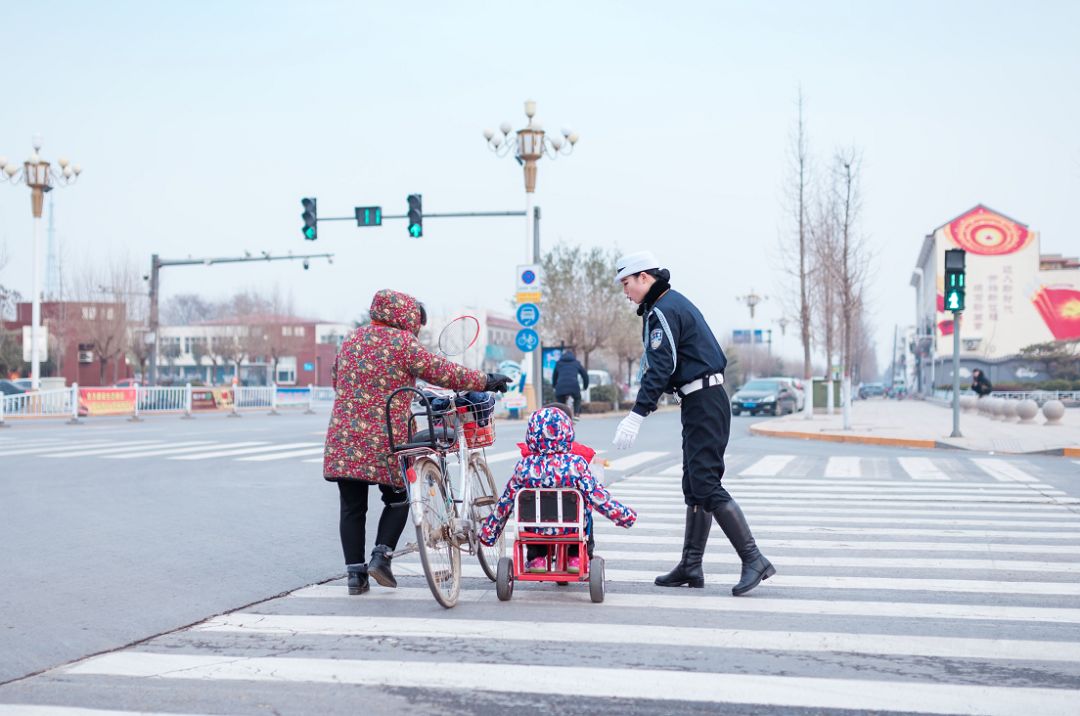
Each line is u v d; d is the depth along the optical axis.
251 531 7.37
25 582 5.48
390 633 4.34
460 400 5.32
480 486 5.68
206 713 3.27
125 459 13.53
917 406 49.41
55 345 51.44
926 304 85.75
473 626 4.46
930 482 11.40
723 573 5.82
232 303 94.44
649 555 6.46
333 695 3.45
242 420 27.80
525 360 29.97
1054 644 4.13
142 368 55.25
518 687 3.54
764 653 3.99
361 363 5.05
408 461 4.77
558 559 5.16
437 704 3.36
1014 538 7.19
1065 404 42.66
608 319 41.00
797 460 14.53
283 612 4.77
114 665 3.84
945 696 3.43
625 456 15.19
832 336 36.66
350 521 5.23
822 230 33.12
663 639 4.21
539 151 22.25
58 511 8.41
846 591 5.27
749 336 102.12
